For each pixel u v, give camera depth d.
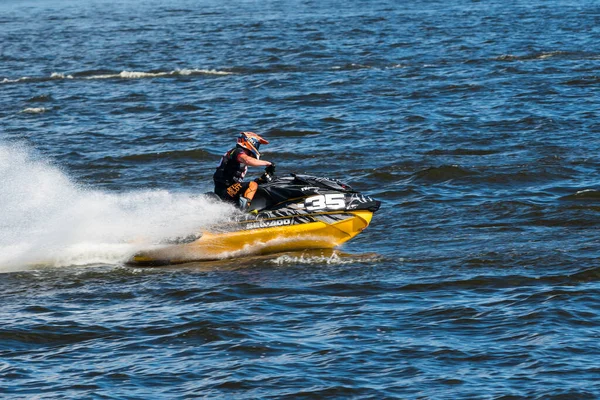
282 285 48.31
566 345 38.56
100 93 124.81
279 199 53.69
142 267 52.84
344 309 44.19
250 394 35.09
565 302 43.50
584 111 96.56
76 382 36.59
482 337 39.94
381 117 99.00
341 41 173.25
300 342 40.09
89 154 86.50
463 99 107.56
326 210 53.44
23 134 97.19
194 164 82.06
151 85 130.62
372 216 59.50
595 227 57.16
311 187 53.91
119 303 46.31
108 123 102.69
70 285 49.44
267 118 101.38
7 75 148.00
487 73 126.69
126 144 90.94
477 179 70.69
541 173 71.44
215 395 35.12
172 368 37.78
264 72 138.62
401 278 48.81
